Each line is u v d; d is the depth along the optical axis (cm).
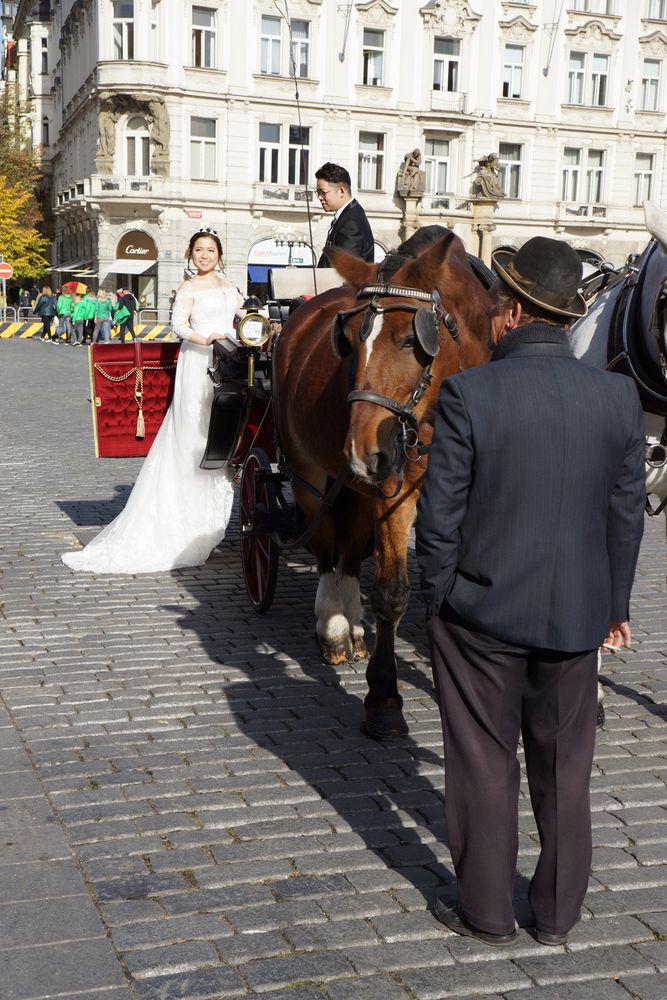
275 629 604
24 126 5925
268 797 399
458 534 288
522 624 282
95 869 345
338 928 316
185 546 727
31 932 309
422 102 4025
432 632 302
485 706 296
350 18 3862
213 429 681
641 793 415
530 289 289
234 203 3875
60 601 647
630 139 4372
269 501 593
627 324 439
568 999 290
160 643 575
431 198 4106
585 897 339
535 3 4122
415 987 291
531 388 282
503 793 301
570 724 296
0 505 927
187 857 354
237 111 3819
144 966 295
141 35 3691
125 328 3350
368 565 755
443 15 3975
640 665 568
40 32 6316
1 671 526
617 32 4262
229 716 477
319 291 635
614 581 297
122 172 3853
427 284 400
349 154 3984
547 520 281
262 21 3806
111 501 955
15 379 2102
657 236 402
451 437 281
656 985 297
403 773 425
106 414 748
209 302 693
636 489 292
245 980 291
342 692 511
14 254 5003
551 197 4306
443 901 325
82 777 412
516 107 4172
